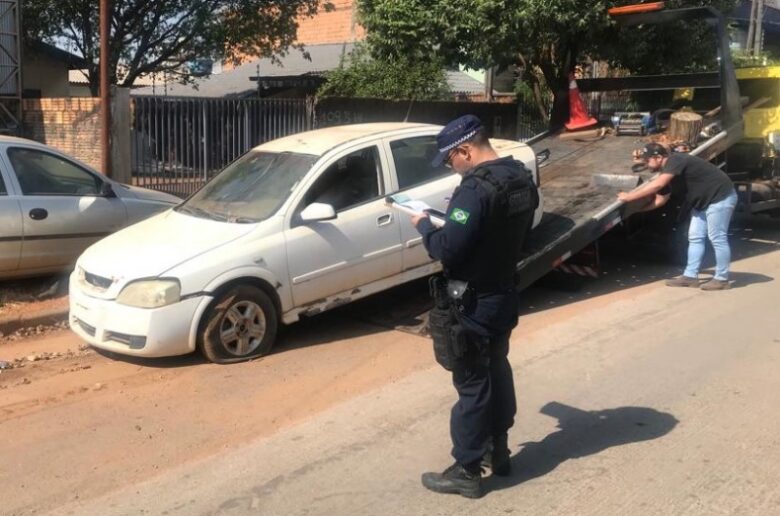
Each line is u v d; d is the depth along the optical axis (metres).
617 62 14.84
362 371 5.87
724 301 7.84
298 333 6.82
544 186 9.11
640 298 8.05
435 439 4.65
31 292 7.89
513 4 11.41
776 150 11.12
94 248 6.37
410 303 7.59
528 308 7.71
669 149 8.58
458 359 3.74
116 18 19.44
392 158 6.94
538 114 16.91
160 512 3.85
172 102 12.97
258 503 3.92
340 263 6.48
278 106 13.94
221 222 6.32
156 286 5.68
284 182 6.51
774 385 5.43
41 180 7.77
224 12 20.25
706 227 8.34
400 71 16.84
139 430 4.82
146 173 12.90
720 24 9.75
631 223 9.64
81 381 5.70
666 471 4.16
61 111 13.75
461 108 15.53
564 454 4.40
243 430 4.83
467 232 3.58
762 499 3.84
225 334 5.96
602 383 5.54
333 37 29.39
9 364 6.07
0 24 15.55
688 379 5.57
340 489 4.05
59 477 4.22
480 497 3.92
